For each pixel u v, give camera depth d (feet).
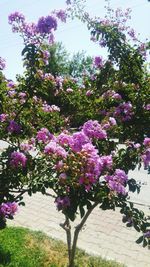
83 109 14.51
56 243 18.51
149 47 13.79
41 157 11.53
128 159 11.64
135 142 12.63
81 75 16.10
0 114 14.57
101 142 11.56
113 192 9.80
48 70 14.11
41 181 10.75
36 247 17.61
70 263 14.73
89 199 9.21
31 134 14.28
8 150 11.99
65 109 15.29
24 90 13.65
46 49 12.76
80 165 8.81
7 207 10.69
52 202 26.76
